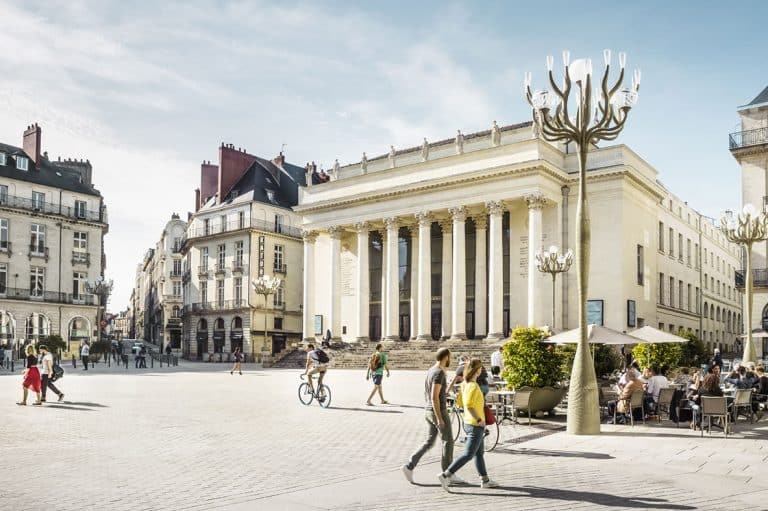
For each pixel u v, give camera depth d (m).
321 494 7.91
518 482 8.65
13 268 53.47
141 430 13.45
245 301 58.62
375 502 7.52
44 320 55.41
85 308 57.72
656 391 15.80
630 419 15.01
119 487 8.27
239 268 59.88
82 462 9.97
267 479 8.77
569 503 7.51
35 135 56.91
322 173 69.19
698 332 53.50
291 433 13.09
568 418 13.40
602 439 12.55
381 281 49.31
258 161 65.19
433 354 38.06
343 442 11.96
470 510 7.16
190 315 64.25
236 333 59.41
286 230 62.56
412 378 30.61
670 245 48.03
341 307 50.81
